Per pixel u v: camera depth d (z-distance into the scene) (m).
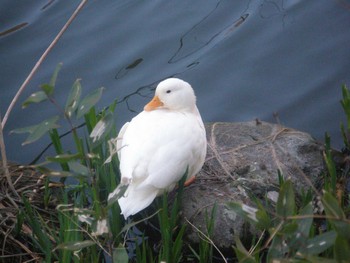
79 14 10.25
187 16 10.17
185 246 6.62
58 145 7.07
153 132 6.39
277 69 9.26
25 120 8.77
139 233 6.94
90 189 6.91
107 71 9.36
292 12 10.09
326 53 9.38
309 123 8.47
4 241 6.43
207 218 6.20
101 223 4.81
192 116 6.86
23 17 10.26
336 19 9.87
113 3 10.48
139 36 9.88
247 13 10.16
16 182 7.16
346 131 8.23
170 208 6.78
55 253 6.32
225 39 9.75
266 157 7.32
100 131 4.68
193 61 9.45
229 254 6.52
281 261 4.35
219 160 7.25
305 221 4.40
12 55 9.65
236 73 9.25
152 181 6.17
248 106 8.80
